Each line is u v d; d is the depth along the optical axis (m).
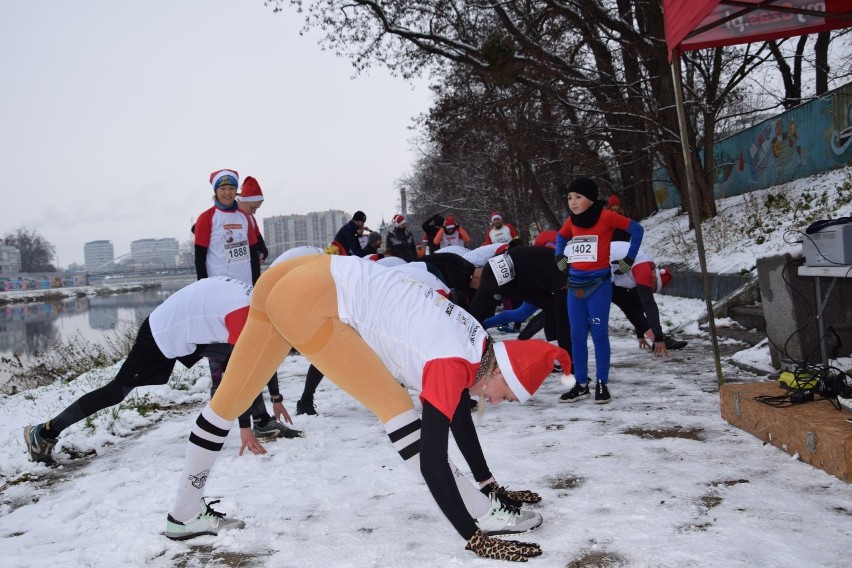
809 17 6.27
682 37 5.41
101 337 19.78
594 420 5.09
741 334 8.56
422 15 20.39
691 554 2.76
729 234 13.97
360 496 3.76
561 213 33.03
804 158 15.42
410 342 2.77
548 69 18.06
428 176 44.91
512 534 3.06
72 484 4.46
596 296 5.67
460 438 3.34
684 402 5.44
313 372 5.95
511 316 8.05
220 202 6.01
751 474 3.67
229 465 4.48
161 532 3.37
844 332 6.00
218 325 4.68
